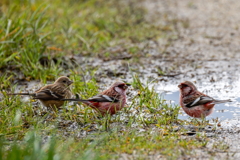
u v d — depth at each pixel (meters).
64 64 15.62
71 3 26.38
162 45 18.91
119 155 7.90
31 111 10.66
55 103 10.97
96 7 26.95
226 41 19.58
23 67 14.26
